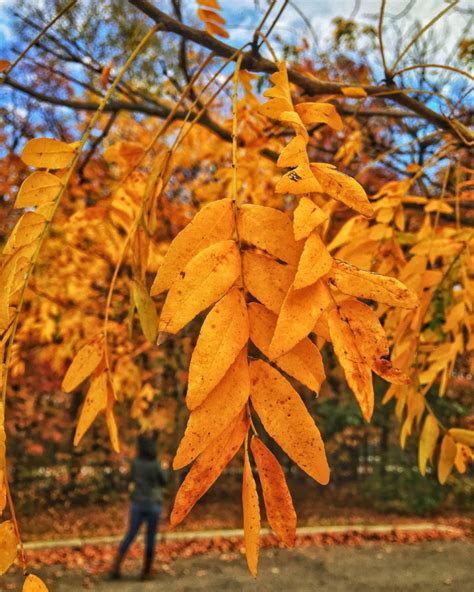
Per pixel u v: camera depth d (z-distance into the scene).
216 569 8.73
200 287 0.66
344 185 0.75
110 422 0.95
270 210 0.71
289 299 0.65
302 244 0.70
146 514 7.87
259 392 0.65
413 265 1.73
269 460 0.64
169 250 0.69
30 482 14.54
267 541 10.54
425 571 8.95
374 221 1.90
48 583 7.66
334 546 10.73
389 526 13.09
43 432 12.34
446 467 1.42
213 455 0.63
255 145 2.37
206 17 1.56
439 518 14.25
